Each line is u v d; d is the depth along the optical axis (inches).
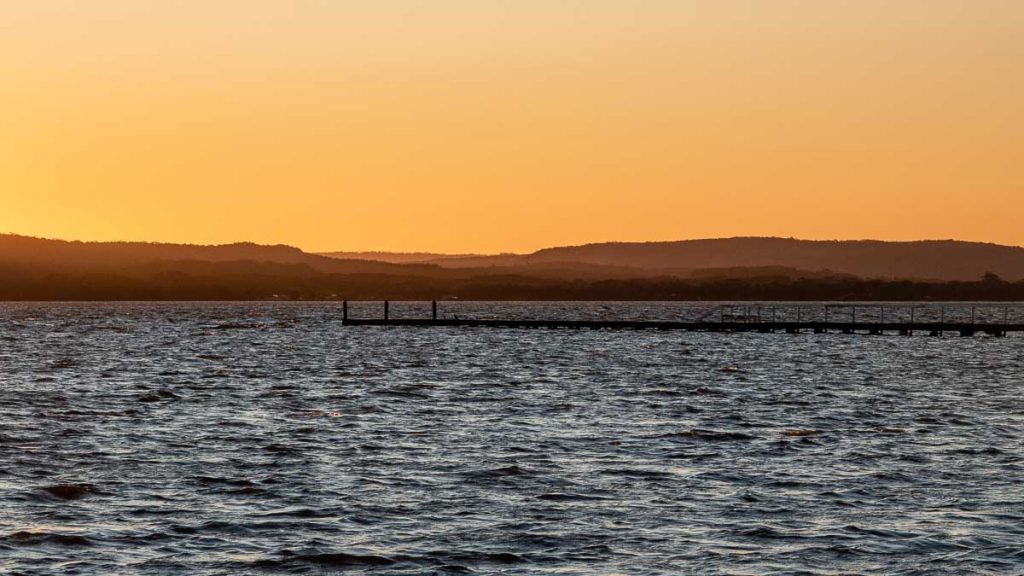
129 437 2389.3
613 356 5398.6
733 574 1363.2
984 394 3484.3
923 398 3344.0
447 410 2942.9
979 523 1598.2
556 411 2925.7
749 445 2289.6
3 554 1417.3
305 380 3983.8
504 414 2847.0
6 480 1881.2
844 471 1990.7
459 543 1489.9
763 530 1556.3
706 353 5595.5
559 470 1987.0
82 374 4281.5
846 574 1365.7
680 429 2534.5
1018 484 1875.0
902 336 7190.0
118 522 1587.1
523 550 1457.9
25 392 3464.6
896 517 1633.9
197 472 1964.8
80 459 2098.9
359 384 3799.2
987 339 6939.0
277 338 7411.4
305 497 1755.7
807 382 3929.6
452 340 6973.4
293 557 1418.6
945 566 1393.9
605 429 2539.4
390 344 6579.7
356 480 1892.2
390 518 1622.8
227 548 1459.2
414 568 1384.1
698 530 1558.8
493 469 1990.7
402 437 2397.9
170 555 1425.9
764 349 5920.3
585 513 1653.5
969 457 2142.0
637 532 1547.7
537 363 4921.3
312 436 2409.0
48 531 1526.8
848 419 2763.3
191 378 4082.2
